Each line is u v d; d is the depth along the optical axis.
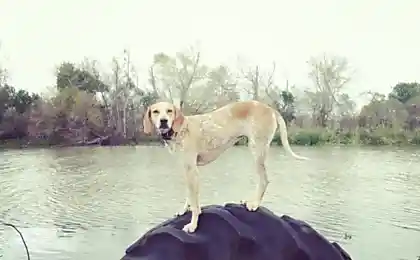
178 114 1.18
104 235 1.87
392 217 1.92
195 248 1.11
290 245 1.20
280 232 1.21
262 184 1.25
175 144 1.18
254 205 1.25
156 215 1.91
